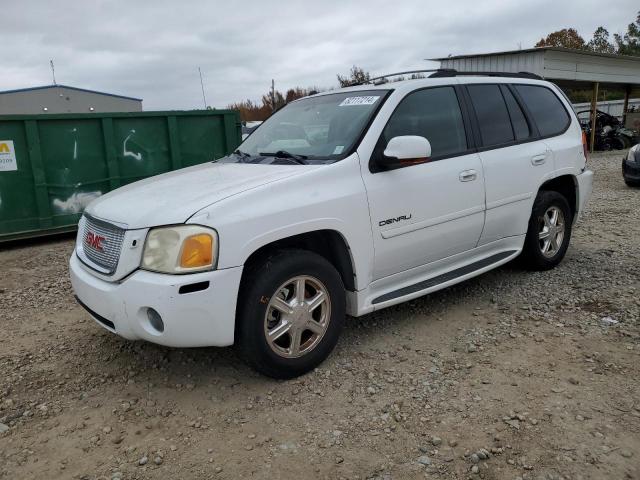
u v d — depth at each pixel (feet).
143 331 10.47
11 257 24.41
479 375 11.68
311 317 11.73
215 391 11.56
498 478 8.56
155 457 9.43
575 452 9.04
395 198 12.92
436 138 14.28
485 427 9.84
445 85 14.97
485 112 15.78
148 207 10.96
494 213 15.48
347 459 9.17
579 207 19.07
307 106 15.53
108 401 11.35
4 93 137.59
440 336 13.74
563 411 10.18
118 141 28.14
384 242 12.83
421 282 14.14
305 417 10.44
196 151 30.50
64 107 142.10
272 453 9.41
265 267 10.94
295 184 11.44
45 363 13.12
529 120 17.11
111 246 11.14
